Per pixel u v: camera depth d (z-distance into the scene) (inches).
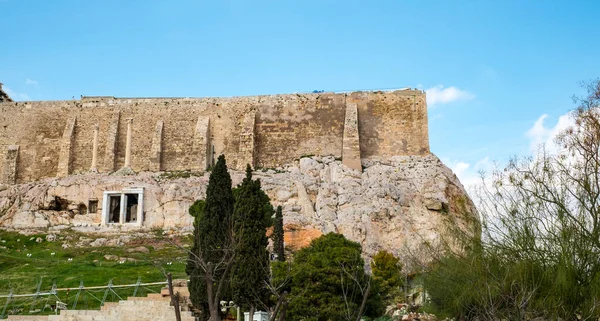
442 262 1233.4
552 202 1141.7
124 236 2326.5
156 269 1771.7
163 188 2527.1
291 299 1165.7
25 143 3002.0
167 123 2920.8
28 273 1774.1
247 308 1190.3
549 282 1095.0
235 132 2881.4
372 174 2581.2
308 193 2461.9
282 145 2824.8
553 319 1069.8
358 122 2807.6
